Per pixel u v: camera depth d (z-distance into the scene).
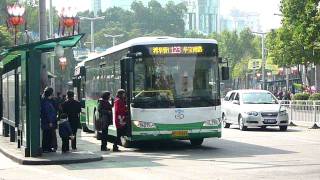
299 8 50.41
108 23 126.00
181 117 19.47
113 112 21.48
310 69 75.44
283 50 60.41
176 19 128.00
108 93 20.39
